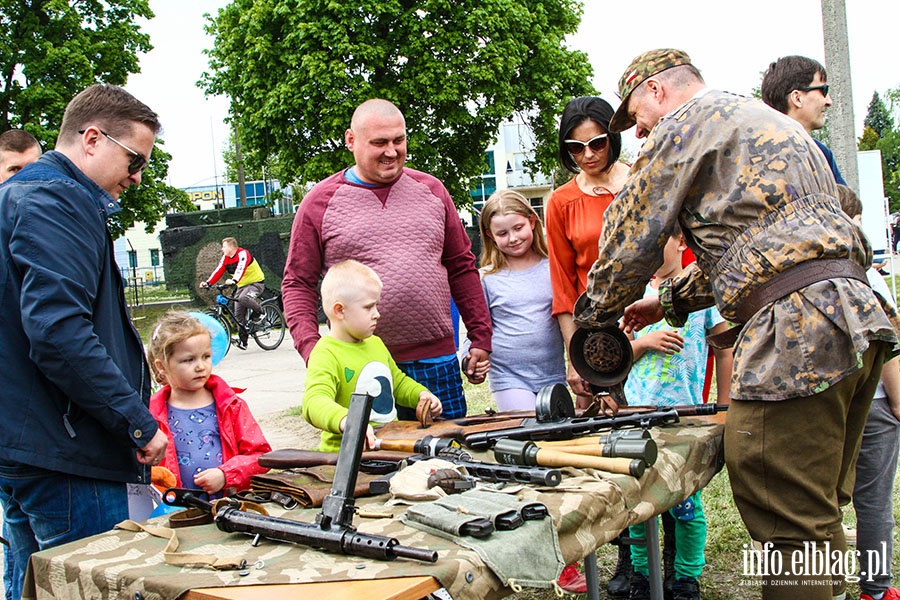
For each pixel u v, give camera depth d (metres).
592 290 2.71
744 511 2.47
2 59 23.62
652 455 2.16
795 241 2.29
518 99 23.19
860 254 2.35
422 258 3.40
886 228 9.86
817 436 2.32
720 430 2.64
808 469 2.34
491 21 20.80
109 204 2.45
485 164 23.16
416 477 2.07
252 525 1.83
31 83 23.86
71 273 2.27
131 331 2.56
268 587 1.53
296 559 1.68
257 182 38.41
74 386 2.25
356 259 3.37
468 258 3.69
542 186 33.69
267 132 22.06
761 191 2.33
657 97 2.68
